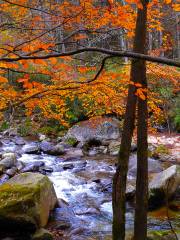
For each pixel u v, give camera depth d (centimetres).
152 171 1173
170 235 687
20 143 1579
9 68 361
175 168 971
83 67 440
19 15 496
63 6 467
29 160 1312
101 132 1608
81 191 1001
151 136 1612
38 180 798
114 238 593
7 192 739
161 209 881
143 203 599
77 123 1692
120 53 262
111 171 1195
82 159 1377
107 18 475
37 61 314
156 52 1109
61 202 889
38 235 691
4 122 1722
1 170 1096
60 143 1577
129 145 584
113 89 566
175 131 1694
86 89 527
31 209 713
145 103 582
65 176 1127
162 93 1204
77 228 754
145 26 549
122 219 588
